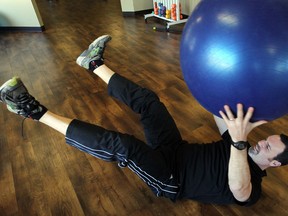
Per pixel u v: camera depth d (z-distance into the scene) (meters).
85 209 1.34
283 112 0.84
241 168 0.96
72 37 4.12
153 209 1.31
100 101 2.26
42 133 1.91
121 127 1.92
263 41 0.71
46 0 7.34
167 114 1.37
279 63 0.71
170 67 2.74
